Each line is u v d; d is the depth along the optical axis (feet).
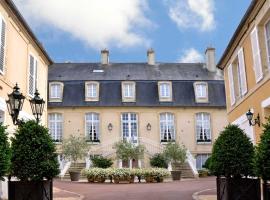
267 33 39.96
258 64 40.29
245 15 41.27
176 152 84.74
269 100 37.17
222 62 57.21
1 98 42.27
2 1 42.42
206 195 42.50
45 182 31.55
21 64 50.44
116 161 93.35
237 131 34.06
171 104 101.65
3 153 25.41
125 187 56.18
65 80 103.30
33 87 55.83
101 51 113.70
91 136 99.45
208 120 102.53
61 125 99.45
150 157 94.07
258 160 24.95
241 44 46.70
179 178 74.69
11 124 44.73
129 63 114.01
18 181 30.76
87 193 47.96
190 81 105.40
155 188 53.67
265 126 25.62
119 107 101.14
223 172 33.24
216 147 34.42
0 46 42.45
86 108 100.58
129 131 100.32
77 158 84.64
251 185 31.45
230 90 54.29
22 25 49.39
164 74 108.27
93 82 102.63
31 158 31.09
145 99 102.12
